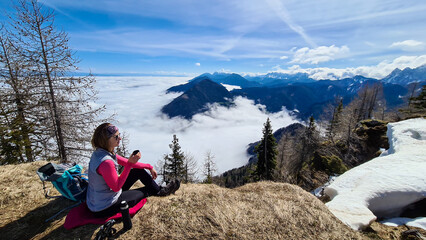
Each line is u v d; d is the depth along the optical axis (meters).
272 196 4.08
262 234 2.93
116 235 2.79
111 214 2.97
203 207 3.47
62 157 11.67
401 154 8.88
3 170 5.21
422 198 4.99
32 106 10.62
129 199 3.16
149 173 3.71
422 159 7.62
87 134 11.64
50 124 11.23
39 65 9.80
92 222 2.92
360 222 3.92
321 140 35.94
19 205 3.87
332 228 3.19
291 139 34.09
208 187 4.65
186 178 30.78
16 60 9.34
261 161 26.75
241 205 3.65
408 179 5.74
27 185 4.58
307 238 2.93
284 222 3.21
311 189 19.61
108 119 11.86
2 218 3.46
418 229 3.91
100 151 2.75
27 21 8.96
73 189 3.09
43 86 10.10
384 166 7.69
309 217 3.39
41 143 11.48
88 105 11.02
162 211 3.34
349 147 24.00
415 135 11.95
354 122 28.25
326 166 21.64
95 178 2.73
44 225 3.23
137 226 2.97
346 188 6.95
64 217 3.45
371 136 24.08
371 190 5.66
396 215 5.14
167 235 2.81
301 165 29.03
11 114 10.71
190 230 2.92
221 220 3.15
